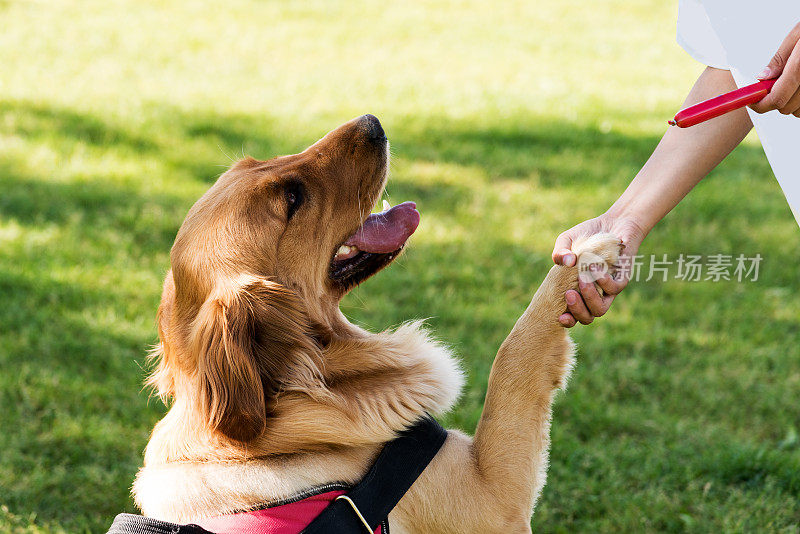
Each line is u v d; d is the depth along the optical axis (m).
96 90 10.23
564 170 7.79
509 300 5.36
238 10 16.39
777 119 2.23
